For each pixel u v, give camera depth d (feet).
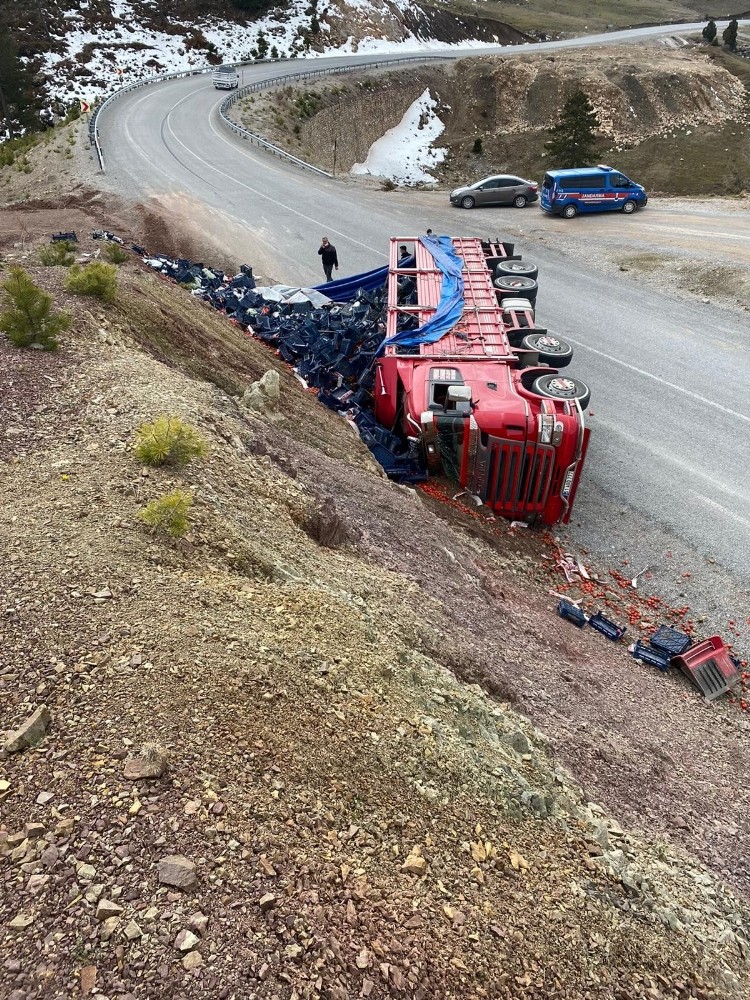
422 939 10.12
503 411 29.25
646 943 12.26
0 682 11.99
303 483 23.26
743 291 55.83
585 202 79.36
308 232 68.95
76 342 25.93
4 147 97.81
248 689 12.93
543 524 31.76
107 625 13.50
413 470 32.50
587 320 52.95
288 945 9.20
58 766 10.77
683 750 19.72
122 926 8.86
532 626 23.03
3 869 9.34
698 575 29.50
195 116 111.14
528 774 14.99
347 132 138.31
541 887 12.21
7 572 14.34
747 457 36.58
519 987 10.31
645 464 36.19
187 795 10.70
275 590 16.53
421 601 20.01
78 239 53.78
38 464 18.49
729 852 16.29
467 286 39.55
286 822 10.89
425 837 11.92
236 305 43.98
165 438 19.02
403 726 13.89
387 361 33.83
